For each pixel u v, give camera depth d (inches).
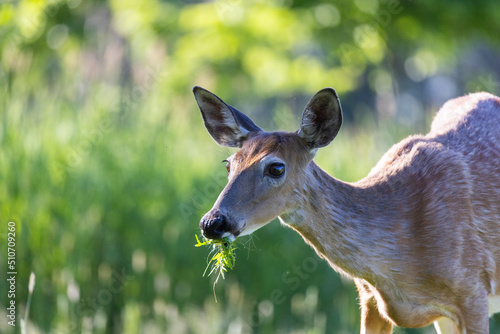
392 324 325.4
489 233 307.3
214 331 457.7
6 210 475.8
